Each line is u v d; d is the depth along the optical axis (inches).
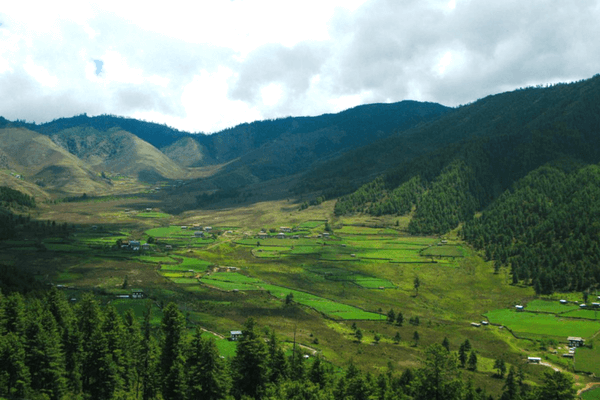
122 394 3843.5
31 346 3577.8
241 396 3823.8
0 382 3299.7
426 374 3747.5
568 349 6072.8
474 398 3779.5
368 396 3649.1
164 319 4045.3
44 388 3533.5
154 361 4035.4
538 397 3503.9
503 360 5703.7
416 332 6348.4
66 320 4301.2
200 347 3833.7
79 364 3890.3
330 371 4232.3
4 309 3828.7
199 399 3649.1
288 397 3486.7
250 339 4003.4
